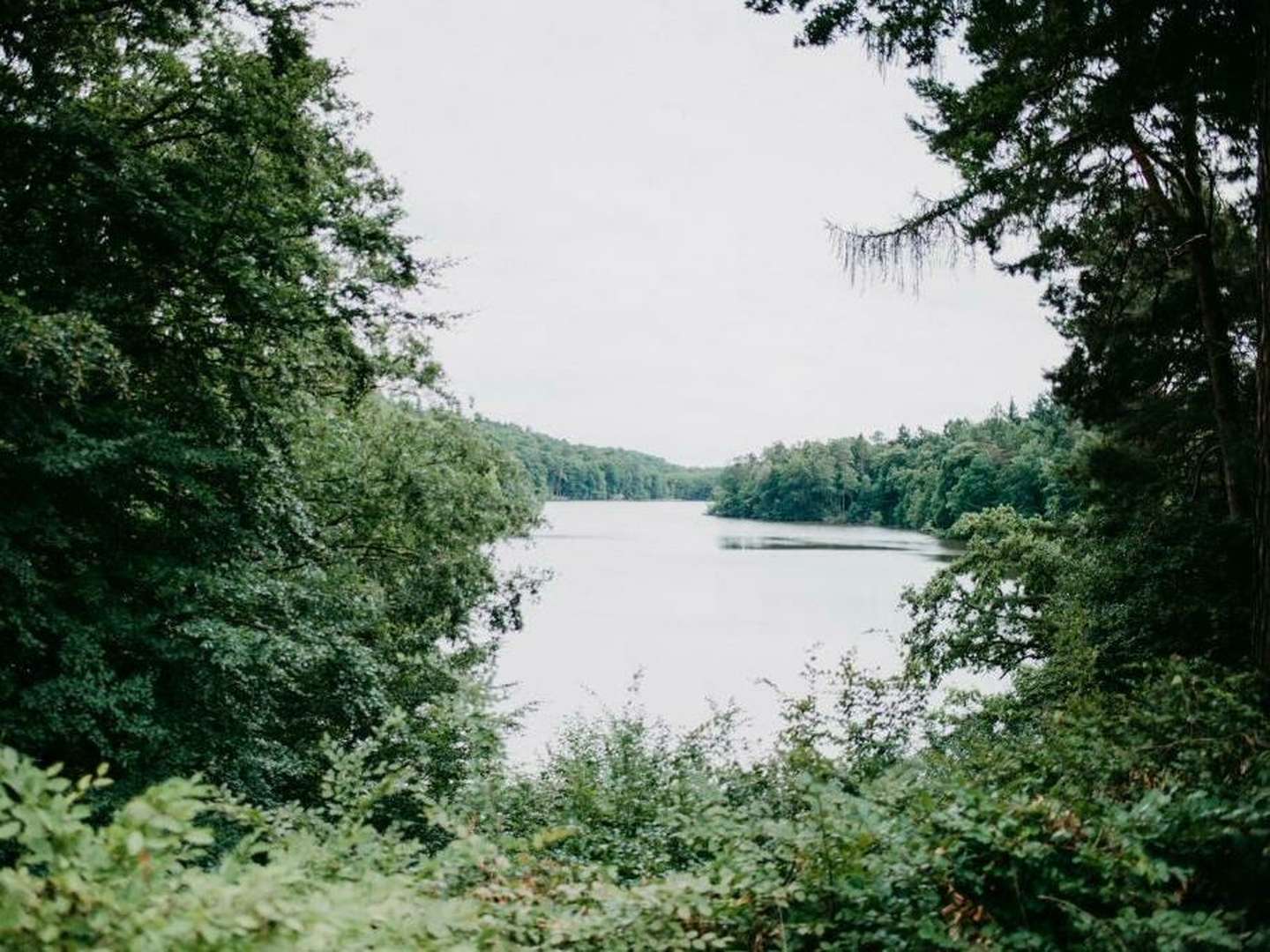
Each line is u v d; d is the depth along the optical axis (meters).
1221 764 4.72
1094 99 8.98
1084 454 16.98
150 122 10.93
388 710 11.42
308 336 11.27
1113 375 15.36
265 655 9.76
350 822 4.04
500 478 21.00
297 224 10.59
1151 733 5.43
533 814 7.06
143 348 10.11
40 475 8.35
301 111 11.27
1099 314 15.41
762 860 4.20
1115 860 3.63
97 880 2.25
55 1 9.33
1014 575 20.84
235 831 9.12
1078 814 4.03
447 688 15.91
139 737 8.94
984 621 20.59
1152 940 3.29
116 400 9.42
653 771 8.18
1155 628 12.98
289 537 11.27
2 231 9.08
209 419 10.22
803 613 49.03
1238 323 14.38
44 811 2.27
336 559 14.64
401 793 9.96
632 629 43.94
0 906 2.03
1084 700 6.95
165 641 9.15
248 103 10.30
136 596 9.42
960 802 3.98
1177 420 15.55
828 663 34.66
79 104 9.67
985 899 3.79
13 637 8.41
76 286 9.26
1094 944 3.40
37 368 7.38
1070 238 14.20
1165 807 4.05
